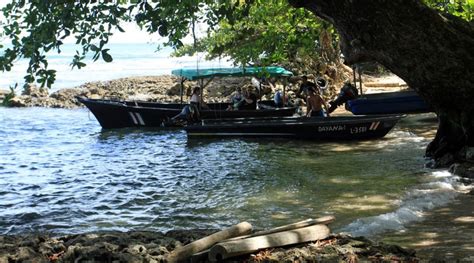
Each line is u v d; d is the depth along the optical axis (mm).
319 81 26016
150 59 83750
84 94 33125
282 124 17516
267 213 9523
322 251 5852
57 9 7848
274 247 5820
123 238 6465
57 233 8727
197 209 10023
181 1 8711
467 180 11023
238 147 16609
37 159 16000
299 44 17141
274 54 17328
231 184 11828
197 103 21094
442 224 8203
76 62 7703
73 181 12844
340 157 14328
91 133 21391
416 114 21844
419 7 10055
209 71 20812
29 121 25312
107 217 9789
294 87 27094
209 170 13422
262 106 22094
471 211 8852
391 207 9422
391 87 30109
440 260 6031
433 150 12766
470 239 7426
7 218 9844
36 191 11906
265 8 16500
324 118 17844
